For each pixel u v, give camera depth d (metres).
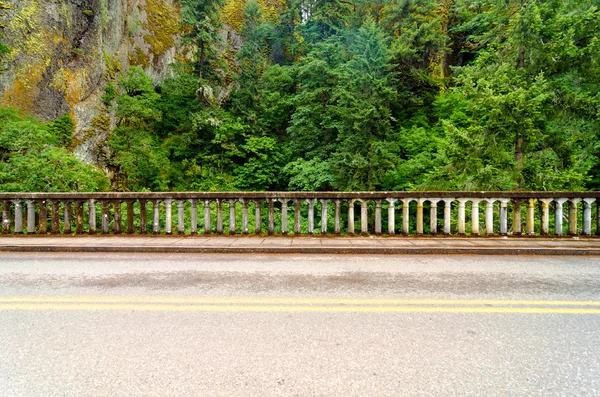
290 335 3.65
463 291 5.14
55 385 2.78
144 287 5.34
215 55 37.59
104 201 9.67
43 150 20.09
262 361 3.13
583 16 14.29
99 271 6.34
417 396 2.62
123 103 31.17
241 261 7.18
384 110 25.28
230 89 41.00
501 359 3.17
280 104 36.50
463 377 2.88
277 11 49.81
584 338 3.60
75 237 9.40
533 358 3.19
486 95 14.18
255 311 4.33
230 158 35.44
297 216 9.59
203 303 4.62
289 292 5.09
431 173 16.77
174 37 41.41
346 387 2.73
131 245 8.23
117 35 34.84
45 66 28.19
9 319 4.09
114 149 30.42
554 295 4.98
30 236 9.54
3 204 9.75
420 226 9.40
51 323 3.98
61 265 6.81
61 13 29.41
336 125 28.20
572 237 9.20
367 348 3.37
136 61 36.91
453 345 3.44
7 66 26.27
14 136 20.02
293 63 43.19
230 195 9.55
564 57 14.68
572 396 2.63
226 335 3.66
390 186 25.59
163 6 41.41
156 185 31.75
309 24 41.38
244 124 35.34
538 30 14.52
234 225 9.62
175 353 3.28
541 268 6.58
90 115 30.44
